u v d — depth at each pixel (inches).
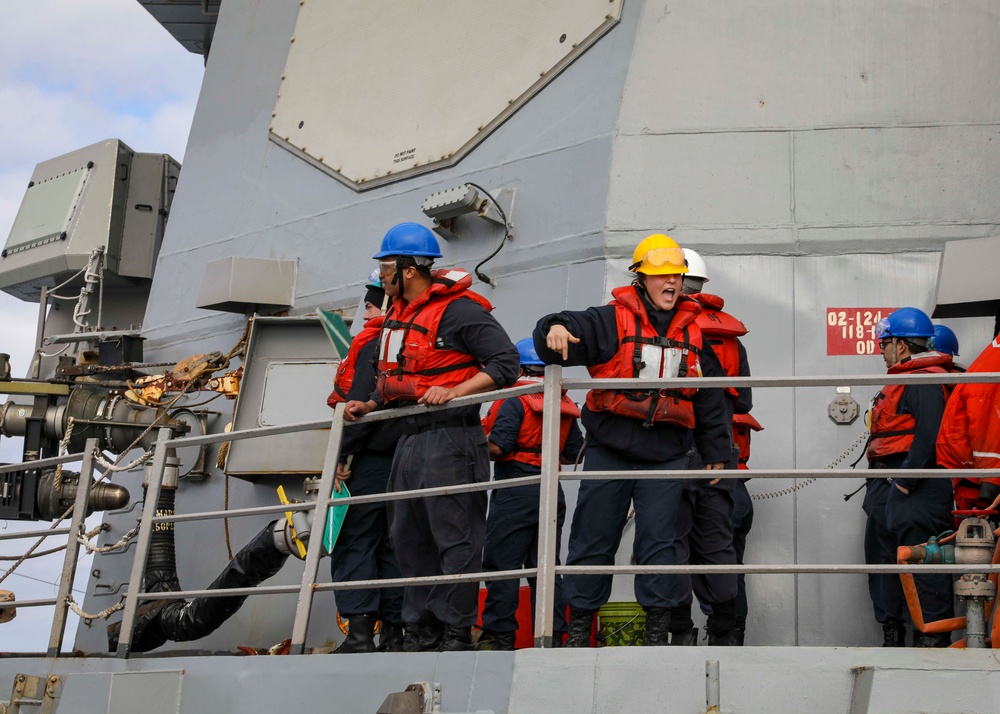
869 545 237.0
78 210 409.1
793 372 261.9
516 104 301.1
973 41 275.9
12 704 227.1
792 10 284.2
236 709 196.2
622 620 230.8
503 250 289.1
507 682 170.7
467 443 201.0
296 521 249.3
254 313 329.4
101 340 369.4
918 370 223.3
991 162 266.8
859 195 269.3
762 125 276.8
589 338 195.5
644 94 283.6
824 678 160.2
